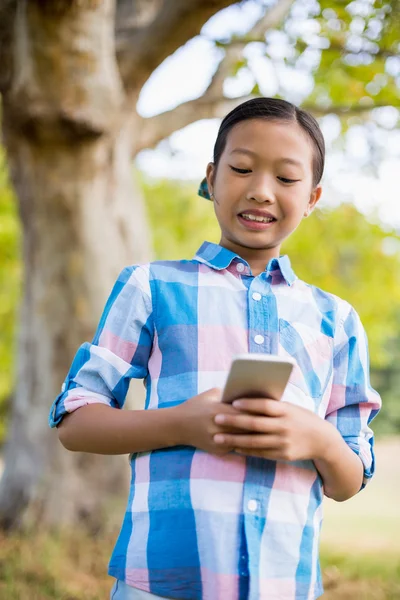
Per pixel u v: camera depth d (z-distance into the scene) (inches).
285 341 61.7
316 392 61.4
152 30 175.0
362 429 65.0
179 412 54.9
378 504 408.5
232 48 206.4
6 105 172.2
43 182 184.2
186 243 428.5
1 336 506.9
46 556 173.5
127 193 194.5
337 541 257.3
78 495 195.9
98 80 166.6
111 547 183.8
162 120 196.4
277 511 56.2
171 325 60.6
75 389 60.6
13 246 403.9
